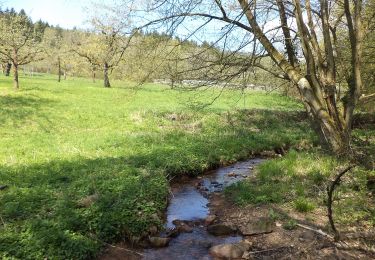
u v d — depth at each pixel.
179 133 20.31
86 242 7.68
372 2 17.28
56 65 75.88
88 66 60.62
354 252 7.58
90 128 22.36
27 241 7.29
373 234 8.11
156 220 9.17
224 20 13.41
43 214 8.57
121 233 8.54
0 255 6.79
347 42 18.33
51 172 11.99
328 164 12.30
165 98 38.50
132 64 13.49
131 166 12.79
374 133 21.02
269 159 16.62
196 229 9.42
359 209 9.21
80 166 12.80
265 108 31.98
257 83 16.66
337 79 16.72
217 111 28.52
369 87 19.98
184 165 13.88
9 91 35.94
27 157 14.33
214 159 15.41
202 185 12.98
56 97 34.34
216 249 8.12
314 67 13.06
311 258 7.52
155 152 15.20
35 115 24.66
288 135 20.75
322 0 13.21
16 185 10.68
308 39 12.95
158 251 8.24
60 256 7.11
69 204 9.11
